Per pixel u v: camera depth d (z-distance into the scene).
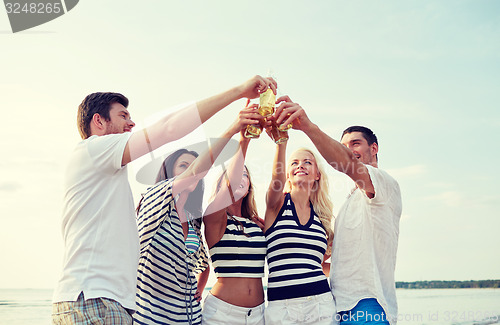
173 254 2.14
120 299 1.76
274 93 2.20
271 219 2.58
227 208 2.54
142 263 2.12
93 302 1.71
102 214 1.81
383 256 2.37
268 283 2.48
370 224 2.38
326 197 2.70
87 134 2.09
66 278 1.75
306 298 2.38
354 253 2.39
